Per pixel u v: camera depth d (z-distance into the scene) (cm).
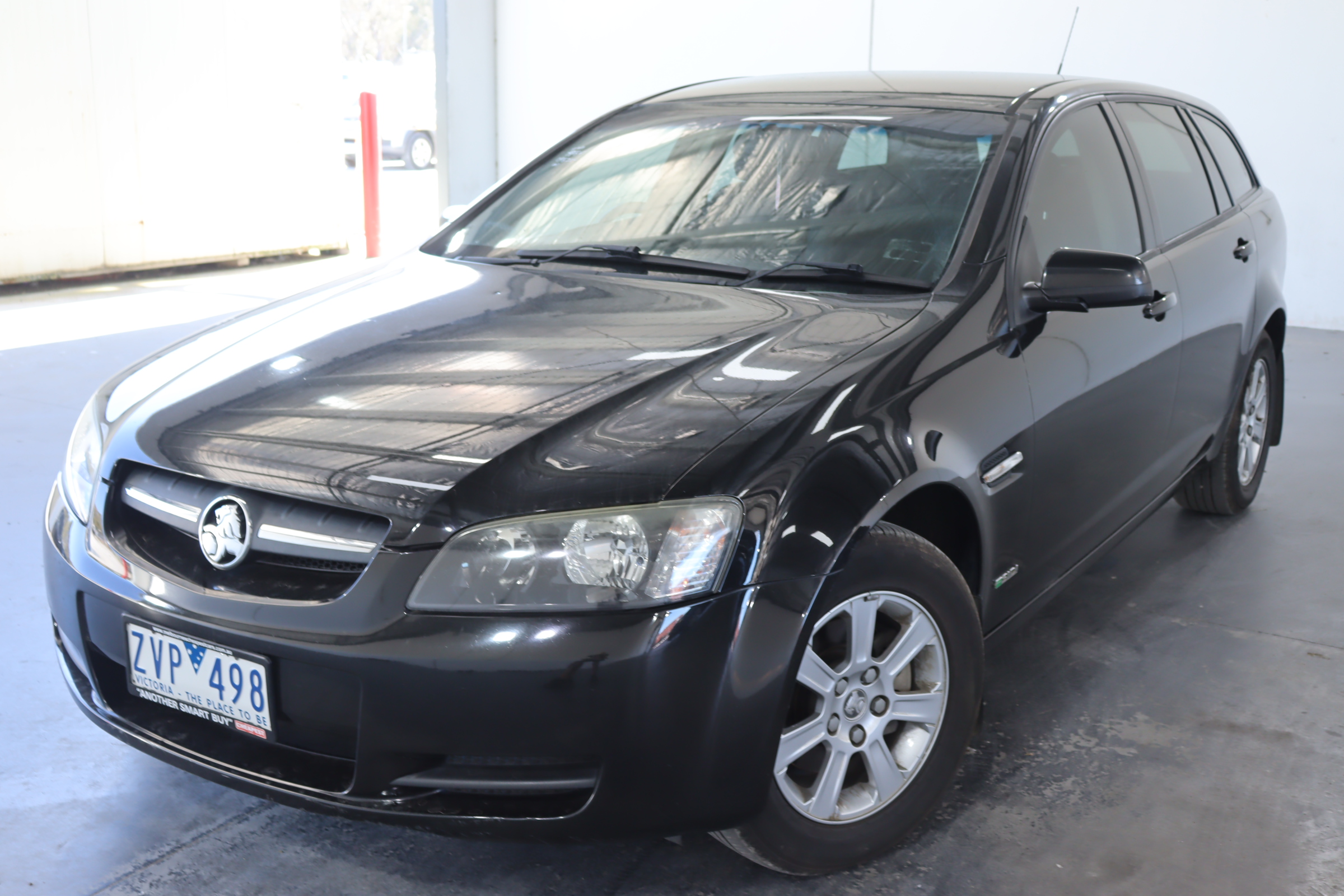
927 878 177
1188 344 263
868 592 164
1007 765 209
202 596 156
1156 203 266
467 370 177
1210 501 334
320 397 173
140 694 167
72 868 178
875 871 178
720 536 146
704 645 144
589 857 181
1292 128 612
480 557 144
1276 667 249
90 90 682
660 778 146
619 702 142
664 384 167
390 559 146
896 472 164
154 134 718
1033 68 669
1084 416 216
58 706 227
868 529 160
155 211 727
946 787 185
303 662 148
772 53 746
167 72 718
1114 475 238
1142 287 194
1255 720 227
